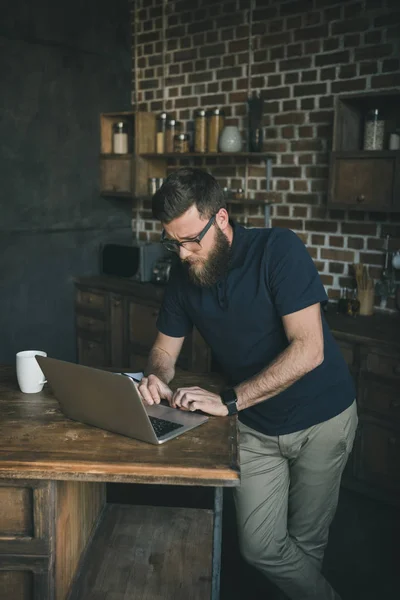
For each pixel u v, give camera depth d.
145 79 4.35
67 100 4.05
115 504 2.14
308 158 3.52
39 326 4.15
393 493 2.82
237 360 1.84
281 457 1.88
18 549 1.44
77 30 4.03
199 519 2.06
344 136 3.13
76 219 4.24
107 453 1.44
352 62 3.26
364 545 2.56
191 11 3.97
